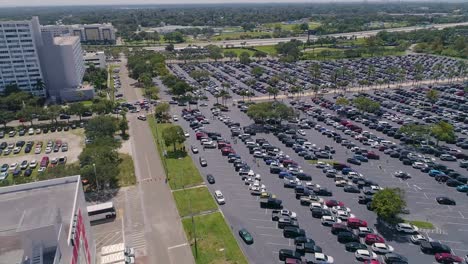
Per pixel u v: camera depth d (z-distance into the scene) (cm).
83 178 10650
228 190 11044
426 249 8300
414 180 11650
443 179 11450
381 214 8988
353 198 10675
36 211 5838
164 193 10888
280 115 15875
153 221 9512
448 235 8919
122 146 14512
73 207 6325
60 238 5197
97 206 9588
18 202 6744
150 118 17938
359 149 13662
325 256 8100
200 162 12850
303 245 8325
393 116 17388
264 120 16875
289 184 11206
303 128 16300
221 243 8619
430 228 9181
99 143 12800
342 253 8350
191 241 8725
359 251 8150
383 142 14362
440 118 16775
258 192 10781
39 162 13362
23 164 12925
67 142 15288
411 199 10519
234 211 9938
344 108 18625
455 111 17938
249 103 19675
